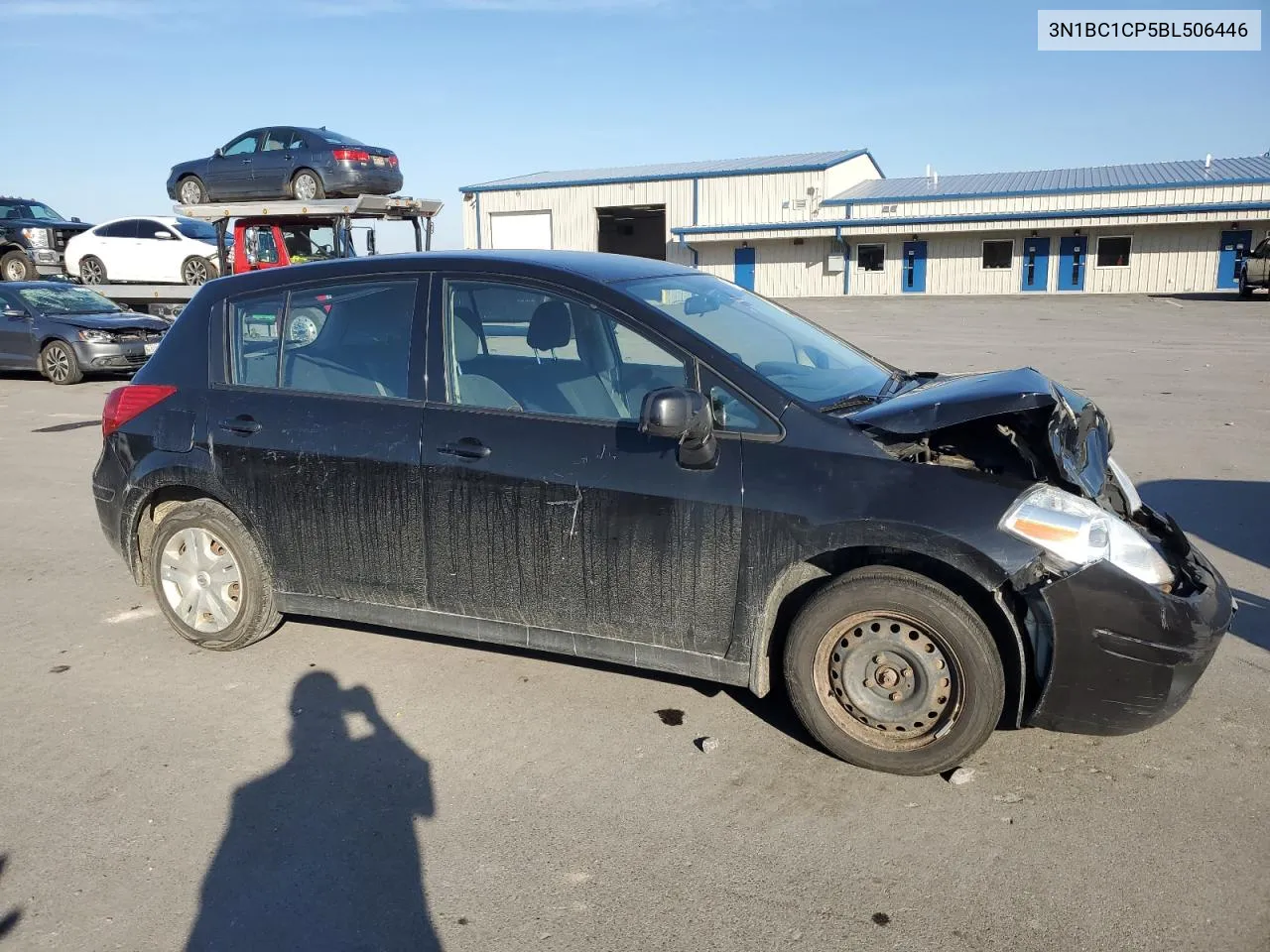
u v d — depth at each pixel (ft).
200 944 9.76
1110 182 132.77
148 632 17.76
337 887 10.59
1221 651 15.93
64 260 77.05
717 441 12.73
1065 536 11.39
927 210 136.56
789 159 159.33
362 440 14.73
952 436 13.11
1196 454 30.78
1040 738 13.30
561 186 157.99
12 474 31.27
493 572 14.10
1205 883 10.28
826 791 12.16
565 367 13.85
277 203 58.23
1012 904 10.03
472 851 11.16
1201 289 125.08
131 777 12.80
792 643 12.62
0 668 16.22
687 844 11.19
